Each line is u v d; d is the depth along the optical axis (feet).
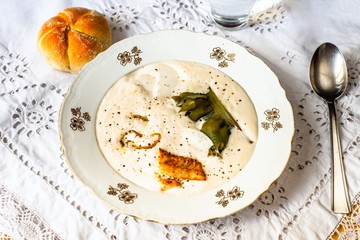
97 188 1.44
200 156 1.51
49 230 1.46
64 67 1.71
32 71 1.76
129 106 1.60
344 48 1.80
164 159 1.50
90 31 1.69
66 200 1.51
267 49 1.81
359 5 1.90
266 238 1.45
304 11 1.89
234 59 1.68
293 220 1.47
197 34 1.70
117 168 1.50
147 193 1.45
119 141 1.55
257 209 1.49
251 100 1.62
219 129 1.53
